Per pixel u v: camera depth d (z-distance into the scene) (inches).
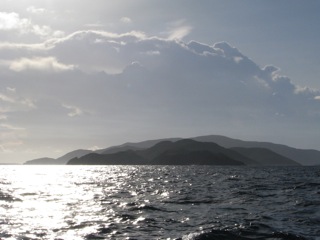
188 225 1123.3
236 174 5260.8
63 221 1216.2
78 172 6786.4
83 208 1526.8
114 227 1106.1
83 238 967.0
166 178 4104.3
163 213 1373.0
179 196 1977.1
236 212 1376.7
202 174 5255.9
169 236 973.2
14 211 1449.3
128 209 1485.0
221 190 2351.1
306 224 1103.0
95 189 2559.1
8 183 3363.7
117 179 4018.2
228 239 922.7
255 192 2165.4
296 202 1630.2
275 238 925.8
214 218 1240.8
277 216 1254.9
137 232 1031.6
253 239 920.9
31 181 3742.6
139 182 3358.8
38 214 1368.1
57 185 3048.7
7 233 1030.4
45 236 992.9
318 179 3720.5
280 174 5265.8
